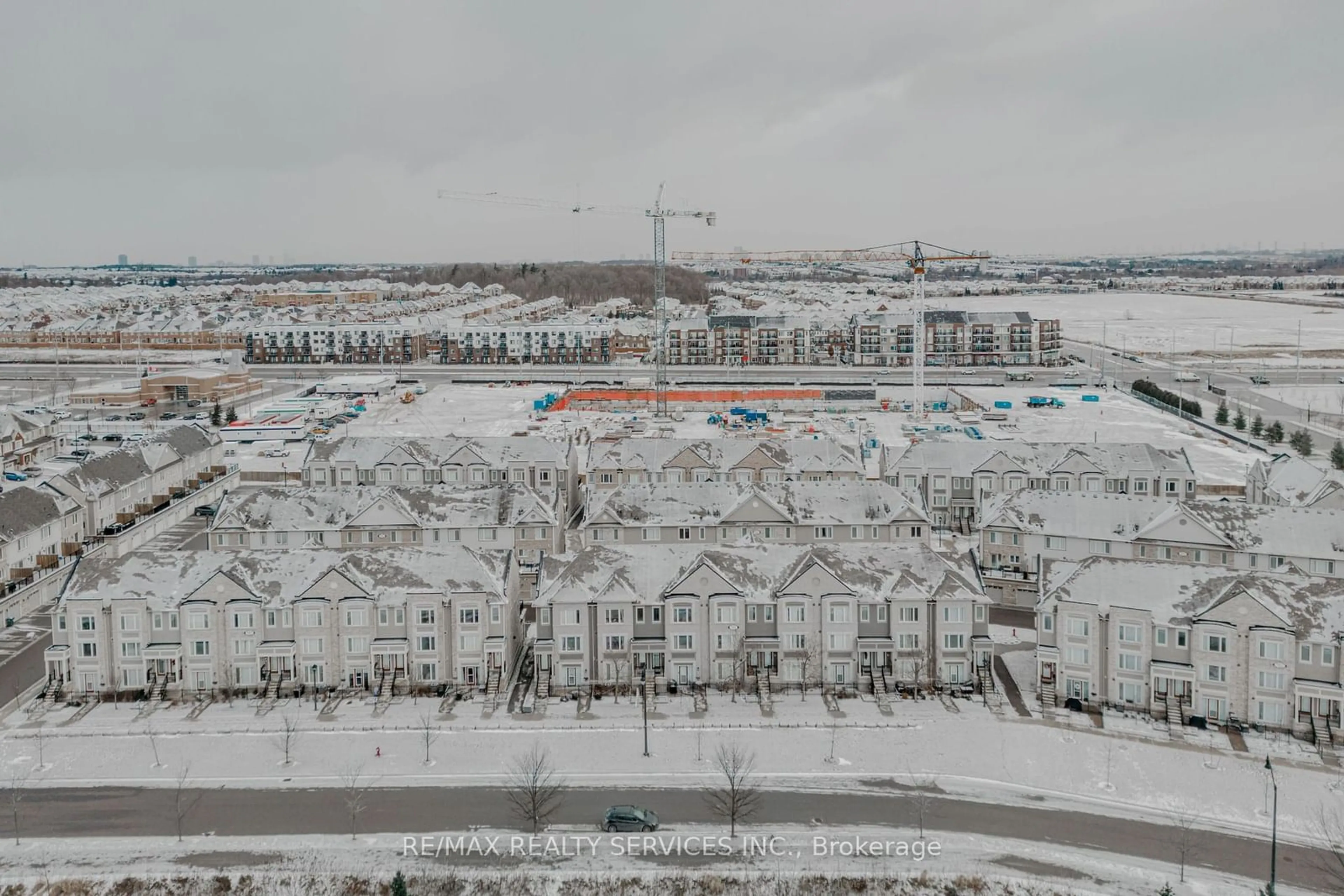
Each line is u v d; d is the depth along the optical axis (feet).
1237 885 284.00
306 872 289.12
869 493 531.91
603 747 359.46
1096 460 593.01
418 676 403.13
